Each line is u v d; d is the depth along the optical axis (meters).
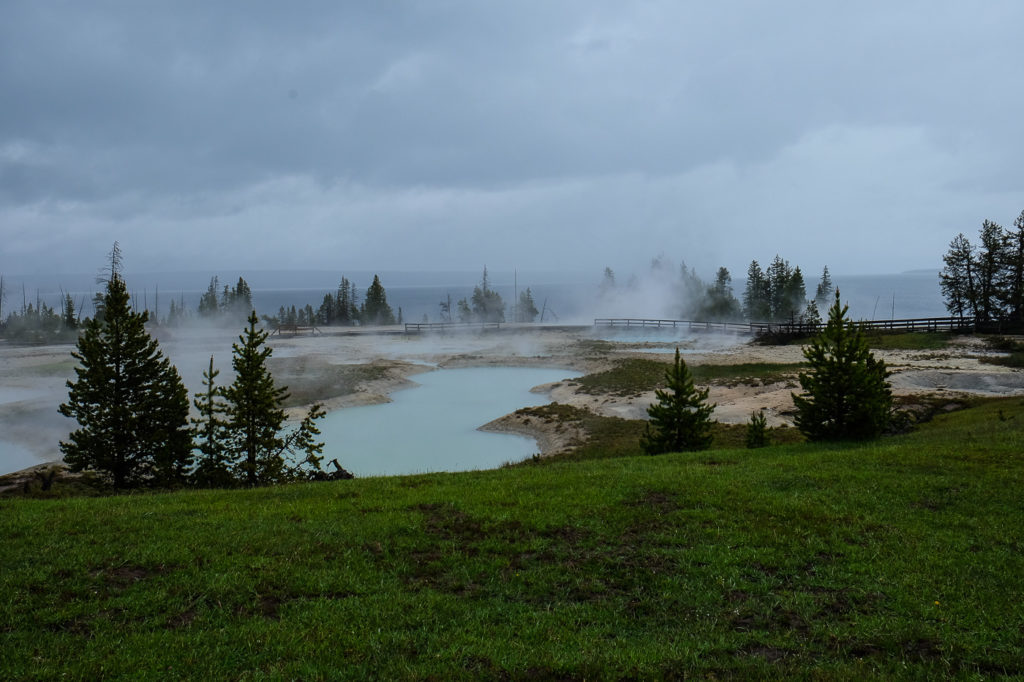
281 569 10.92
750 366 59.59
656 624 9.49
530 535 12.77
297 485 18.19
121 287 25.31
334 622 9.20
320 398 51.41
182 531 12.73
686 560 11.58
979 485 15.13
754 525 13.17
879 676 7.99
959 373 46.47
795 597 10.12
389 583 10.63
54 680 7.60
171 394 25.25
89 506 15.01
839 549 11.91
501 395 54.78
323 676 7.86
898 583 10.52
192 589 10.16
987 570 10.89
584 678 7.96
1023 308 72.81
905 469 16.95
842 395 23.39
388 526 13.11
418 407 49.88
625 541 12.49
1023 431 20.97
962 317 73.75
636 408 43.94
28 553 11.35
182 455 24.47
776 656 8.57
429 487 16.95
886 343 69.56
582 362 70.69
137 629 8.94
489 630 9.16
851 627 9.25
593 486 16.16
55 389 54.66
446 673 7.95
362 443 38.53
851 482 15.95
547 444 37.47
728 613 9.77
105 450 23.50
